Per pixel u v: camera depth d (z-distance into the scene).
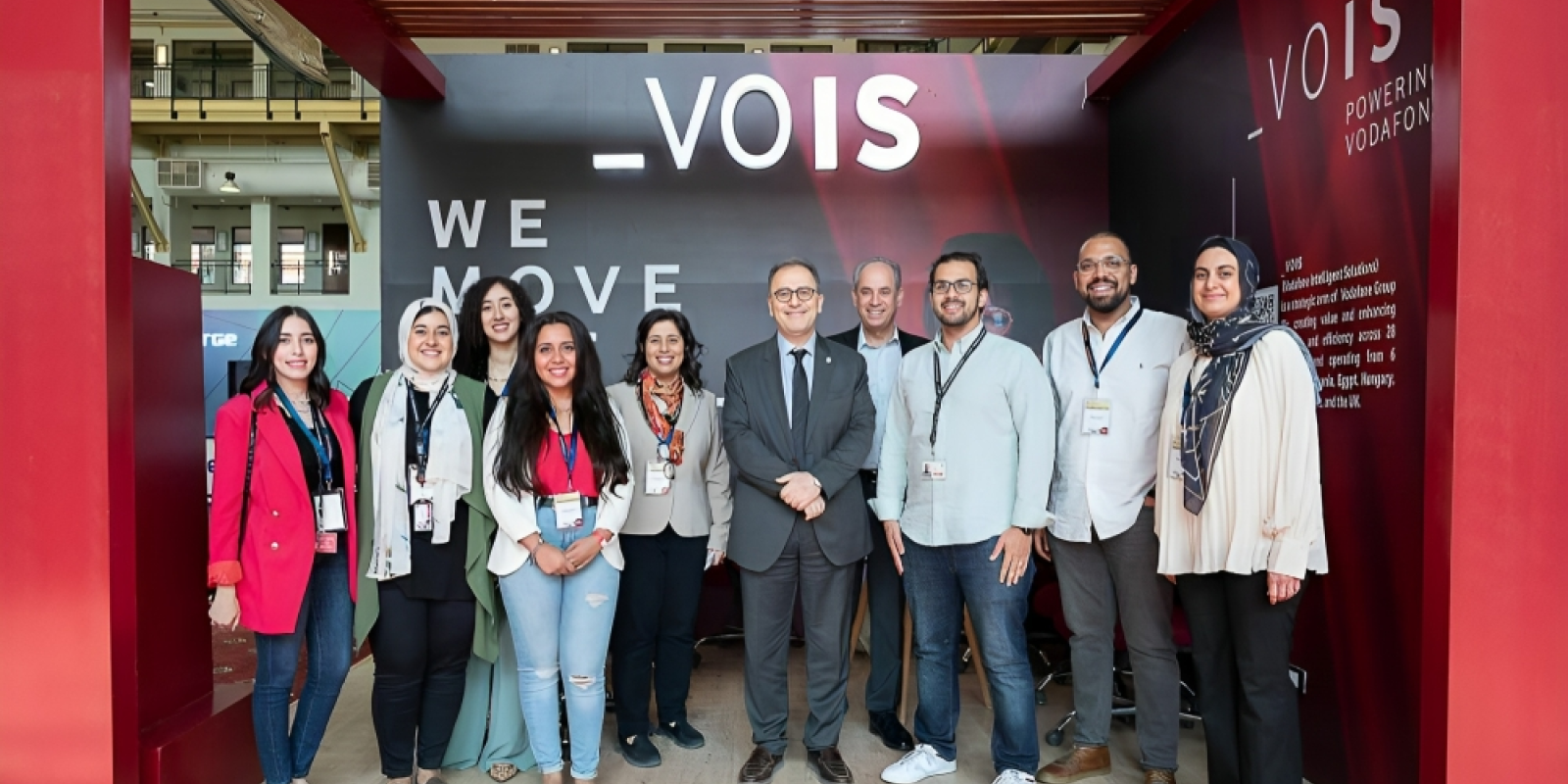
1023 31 3.96
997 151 4.60
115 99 2.19
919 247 4.61
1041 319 4.61
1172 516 2.53
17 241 2.15
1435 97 2.04
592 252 4.57
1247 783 2.38
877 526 3.34
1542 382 1.98
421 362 2.72
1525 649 1.98
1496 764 1.99
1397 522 2.51
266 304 13.26
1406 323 2.48
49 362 2.15
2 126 2.15
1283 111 3.11
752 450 2.82
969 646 3.91
